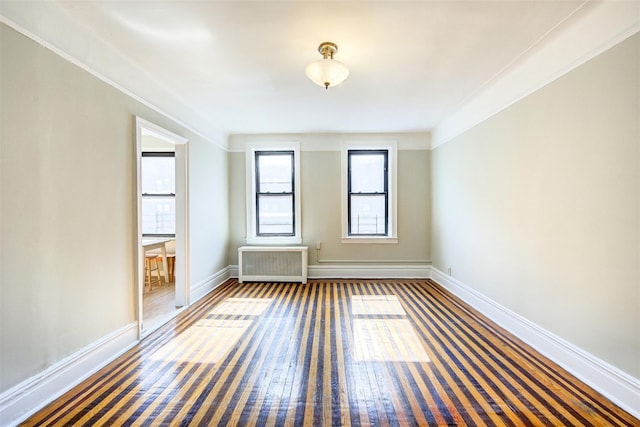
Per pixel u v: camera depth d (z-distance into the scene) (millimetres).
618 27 1777
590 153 1984
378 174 5133
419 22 2020
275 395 1889
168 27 2072
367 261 5043
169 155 5023
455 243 4039
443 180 4434
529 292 2586
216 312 3406
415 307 3572
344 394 1896
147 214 5043
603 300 1905
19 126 1680
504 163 2918
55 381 1875
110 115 2367
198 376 2104
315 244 5051
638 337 1703
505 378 2070
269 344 2600
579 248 2080
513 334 2787
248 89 3170
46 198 1840
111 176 2381
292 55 2465
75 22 2008
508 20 1998
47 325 1839
